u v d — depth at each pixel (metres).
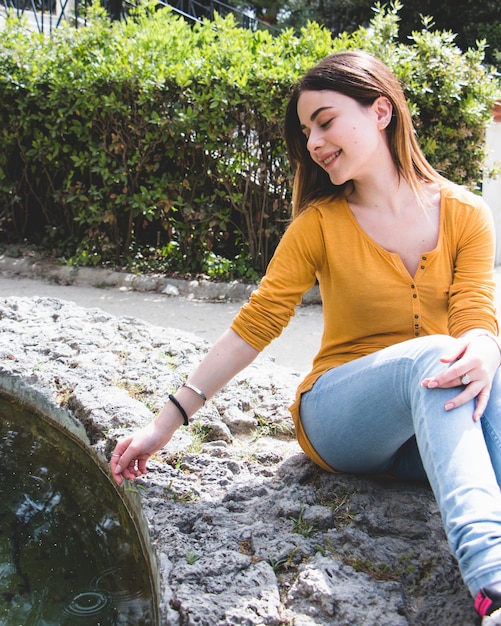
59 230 6.59
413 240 2.06
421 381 1.72
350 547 1.95
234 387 3.06
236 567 1.84
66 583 2.15
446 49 5.69
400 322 2.08
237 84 5.42
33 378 3.15
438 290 2.06
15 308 4.07
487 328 1.95
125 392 2.97
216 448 2.57
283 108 5.42
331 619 1.68
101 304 5.43
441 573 1.83
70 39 6.35
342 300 2.10
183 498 2.25
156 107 5.80
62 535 2.40
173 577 1.80
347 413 1.98
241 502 2.22
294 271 2.09
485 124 5.82
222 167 5.73
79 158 6.08
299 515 2.08
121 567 2.21
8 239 6.80
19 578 2.18
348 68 1.96
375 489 2.23
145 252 6.36
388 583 1.78
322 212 2.09
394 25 5.89
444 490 1.56
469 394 1.66
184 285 5.80
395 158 2.05
